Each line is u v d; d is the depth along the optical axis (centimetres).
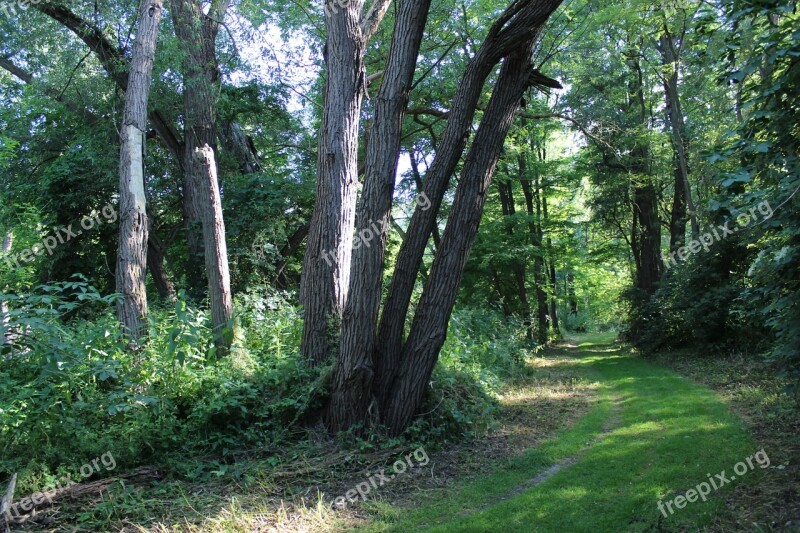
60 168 1530
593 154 2402
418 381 752
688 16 1556
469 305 2442
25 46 1502
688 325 1703
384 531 494
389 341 759
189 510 532
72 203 1539
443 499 574
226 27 1655
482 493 582
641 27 1814
